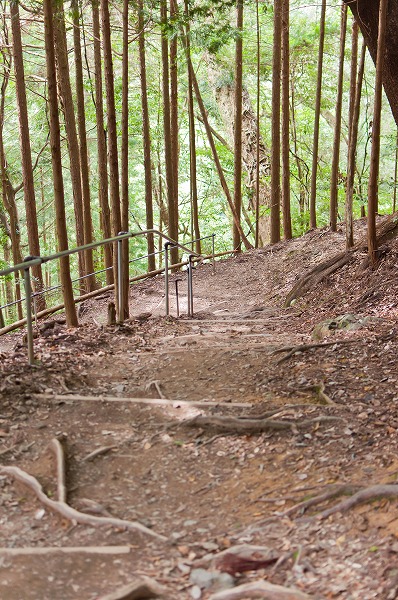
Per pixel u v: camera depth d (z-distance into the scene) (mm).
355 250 9969
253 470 3643
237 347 6066
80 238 14070
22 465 3613
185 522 3152
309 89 20641
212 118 23734
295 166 22922
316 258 12438
